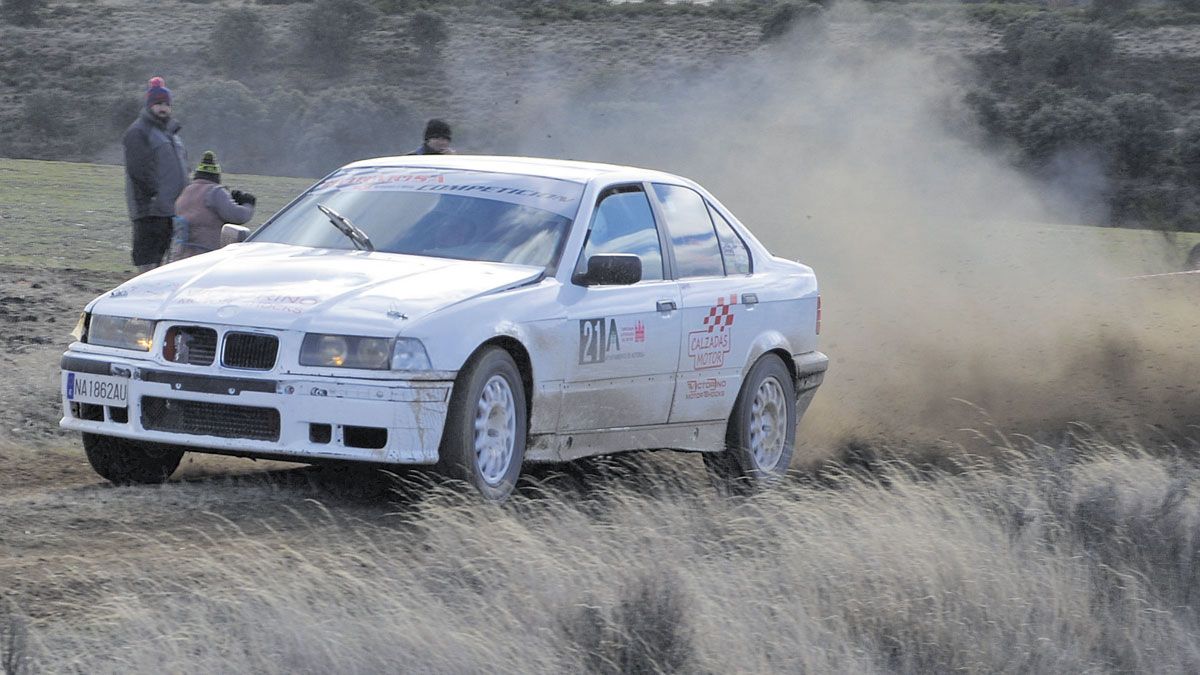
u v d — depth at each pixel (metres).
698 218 32.84
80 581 20.28
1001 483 28.83
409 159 32.09
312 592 18.84
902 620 20.34
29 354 44.16
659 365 30.16
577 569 20.56
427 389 24.92
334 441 24.89
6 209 96.88
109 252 77.94
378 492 28.09
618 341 29.00
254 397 24.97
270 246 29.52
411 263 27.94
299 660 16.75
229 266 27.70
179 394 25.44
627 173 31.64
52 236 83.38
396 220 29.66
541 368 27.22
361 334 24.98
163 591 19.59
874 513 25.41
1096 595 22.56
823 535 23.58
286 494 27.34
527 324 26.86
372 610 18.30
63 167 146.38
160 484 28.08
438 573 20.53
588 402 28.52
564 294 28.05
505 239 28.91
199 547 22.69
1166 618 22.05
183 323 25.72
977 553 23.16
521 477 28.39
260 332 25.19
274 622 17.36
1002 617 20.97
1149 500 27.59
